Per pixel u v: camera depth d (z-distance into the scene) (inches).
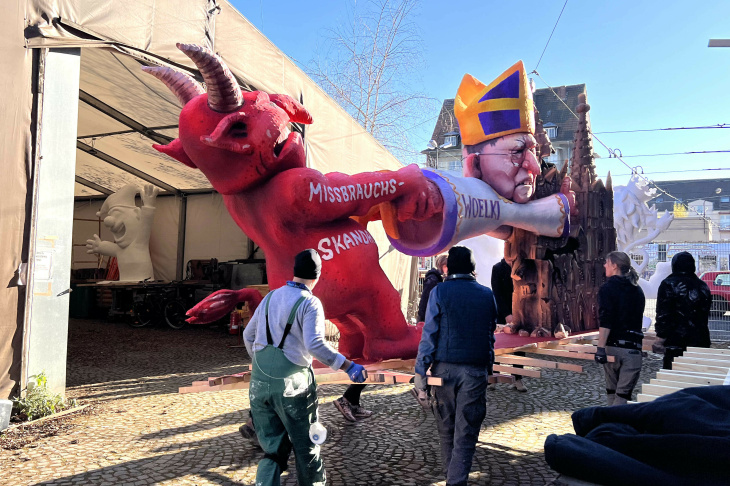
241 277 446.6
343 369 100.7
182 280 502.0
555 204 229.0
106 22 207.8
